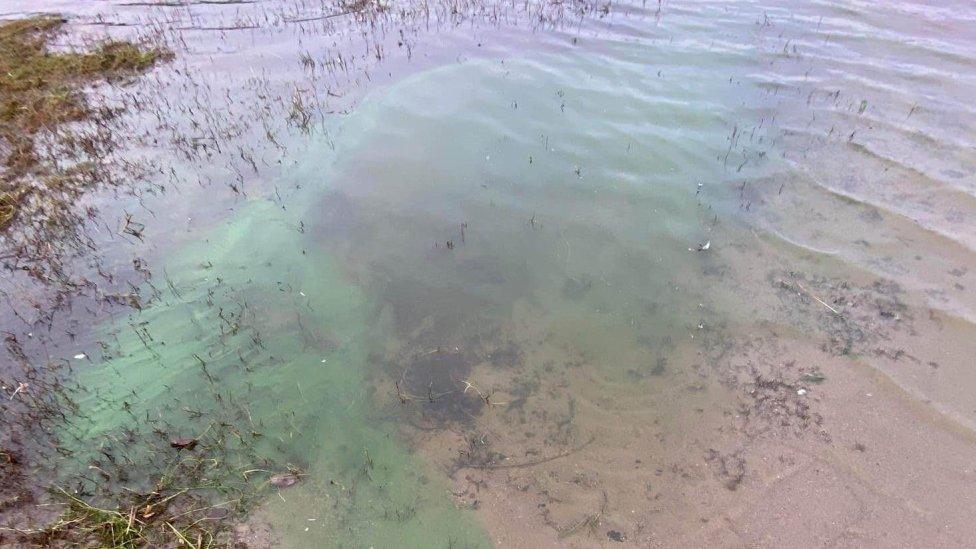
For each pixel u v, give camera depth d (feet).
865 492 3.16
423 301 4.51
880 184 5.33
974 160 5.48
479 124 6.43
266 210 5.41
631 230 5.09
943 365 3.78
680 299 4.45
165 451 3.43
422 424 3.65
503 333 4.25
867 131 5.98
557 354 4.08
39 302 4.46
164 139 6.31
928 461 3.27
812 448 3.39
